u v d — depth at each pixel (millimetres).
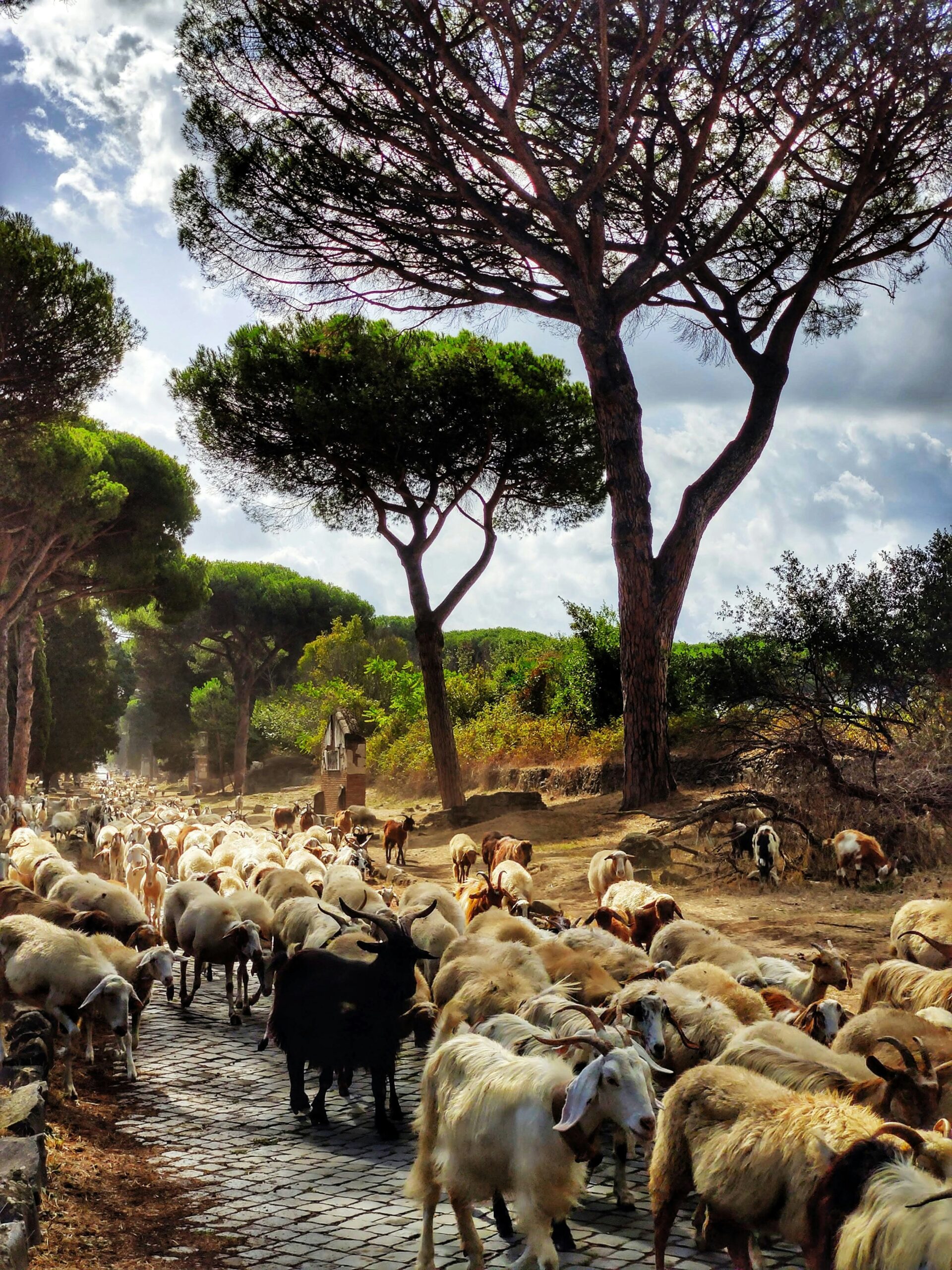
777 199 28828
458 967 9750
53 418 30562
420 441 32656
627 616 26422
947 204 26422
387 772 49906
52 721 62562
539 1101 6367
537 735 40594
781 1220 5859
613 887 15047
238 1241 7234
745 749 22875
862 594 26047
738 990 9297
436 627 34219
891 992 9844
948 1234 4746
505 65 19578
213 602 67062
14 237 27422
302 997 9898
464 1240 6789
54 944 10820
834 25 20547
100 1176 8180
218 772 79438
